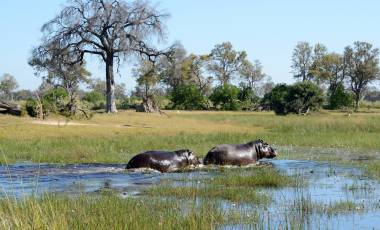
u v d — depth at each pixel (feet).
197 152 92.99
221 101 380.58
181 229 35.01
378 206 45.27
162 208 42.63
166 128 150.61
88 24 235.61
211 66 533.14
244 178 59.16
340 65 511.40
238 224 38.04
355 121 169.78
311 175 65.87
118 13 236.22
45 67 265.54
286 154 93.25
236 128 158.30
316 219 40.22
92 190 54.75
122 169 71.87
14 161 79.87
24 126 130.62
